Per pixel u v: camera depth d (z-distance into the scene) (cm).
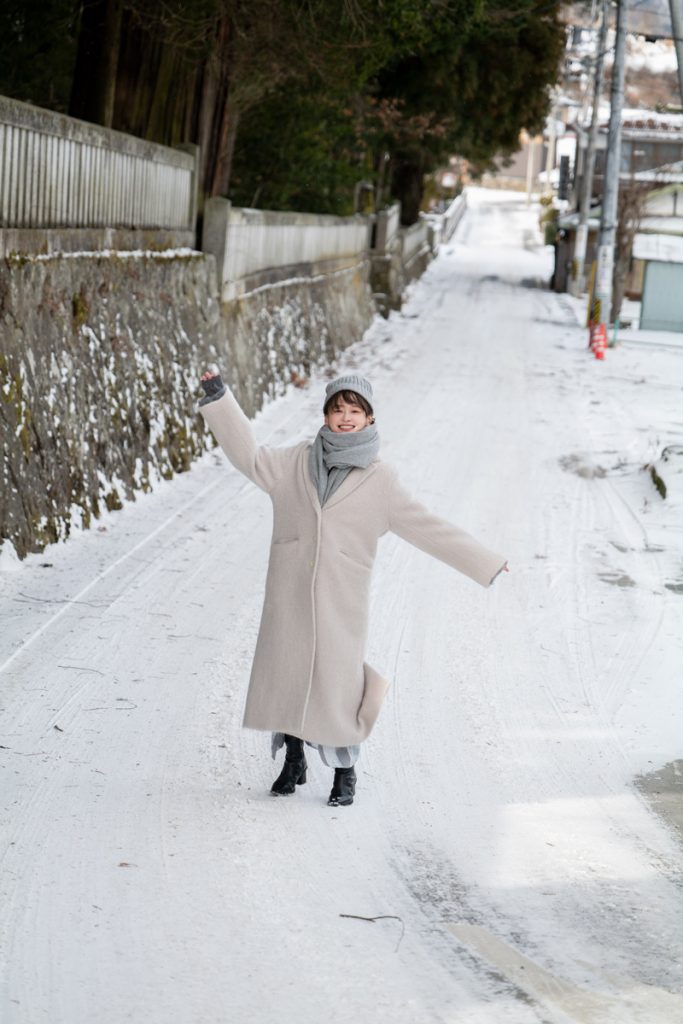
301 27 1605
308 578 474
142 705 602
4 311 870
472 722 614
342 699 480
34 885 412
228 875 429
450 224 7456
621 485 1275
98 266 1098
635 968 378
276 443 1428
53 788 496
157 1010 340
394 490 474
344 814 491
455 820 493
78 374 1001
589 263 4509
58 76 1698
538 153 11188
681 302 3334
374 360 2312
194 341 1377
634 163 4956
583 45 4681
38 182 966
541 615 820
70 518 925
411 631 769
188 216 1495
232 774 528
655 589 896
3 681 621
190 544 946
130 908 400
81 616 741
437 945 388
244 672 664
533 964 378
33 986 349
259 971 365
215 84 1727
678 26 1337
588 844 475
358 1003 349
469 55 3028
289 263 2058
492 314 3431
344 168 2648
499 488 1241
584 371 2302
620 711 643
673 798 529
